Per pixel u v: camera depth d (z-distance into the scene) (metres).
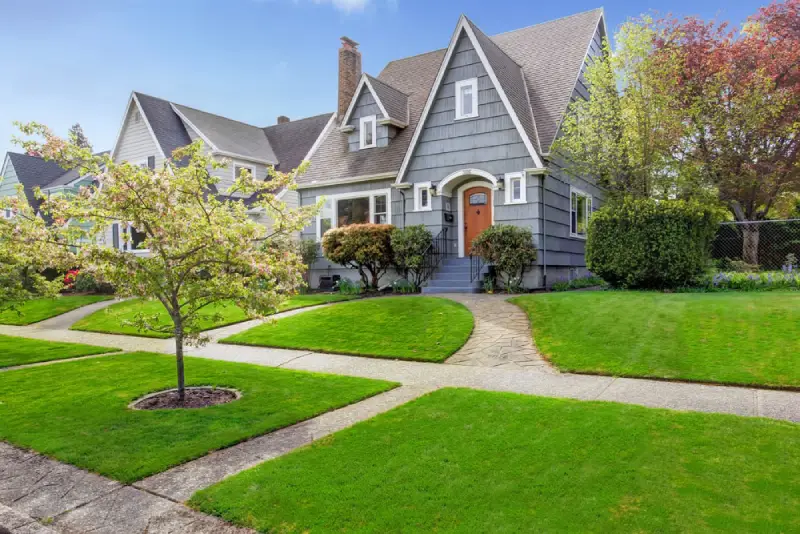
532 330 10.27
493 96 16.48
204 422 5.97
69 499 4.22
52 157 6.61
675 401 6.31
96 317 16.55
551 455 4.59
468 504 3.78
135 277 6.68
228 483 4.30
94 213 6.77
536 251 15.59
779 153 18.28
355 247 17.23
